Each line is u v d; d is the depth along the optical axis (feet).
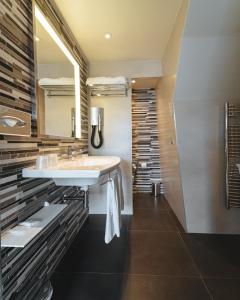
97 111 10.34
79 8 6.64
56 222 6.20
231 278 5.66
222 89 7.72
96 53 9.89
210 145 8.25
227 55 6.82
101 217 10.18
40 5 5.49
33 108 5.13
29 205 4.91
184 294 5.08
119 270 6.04
